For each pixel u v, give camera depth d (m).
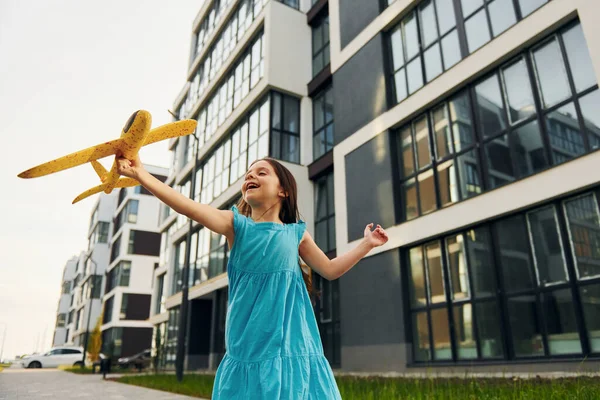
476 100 9.86
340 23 14.93
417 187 11.04
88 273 57.16
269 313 1.58
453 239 9.80
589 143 7.62
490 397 5.17
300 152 16.22
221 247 18.64
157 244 43.69
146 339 40.50
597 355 7.01
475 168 9.65
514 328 8.30
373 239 2.01
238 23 20.73
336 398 1.59
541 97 8.55
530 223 8.36
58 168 1.34
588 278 7.34
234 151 18.86
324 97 16.23
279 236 1.72
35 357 33.22
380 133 12.20
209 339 20.91
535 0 8.81
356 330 11.51
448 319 9.48
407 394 5.59
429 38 11.36
